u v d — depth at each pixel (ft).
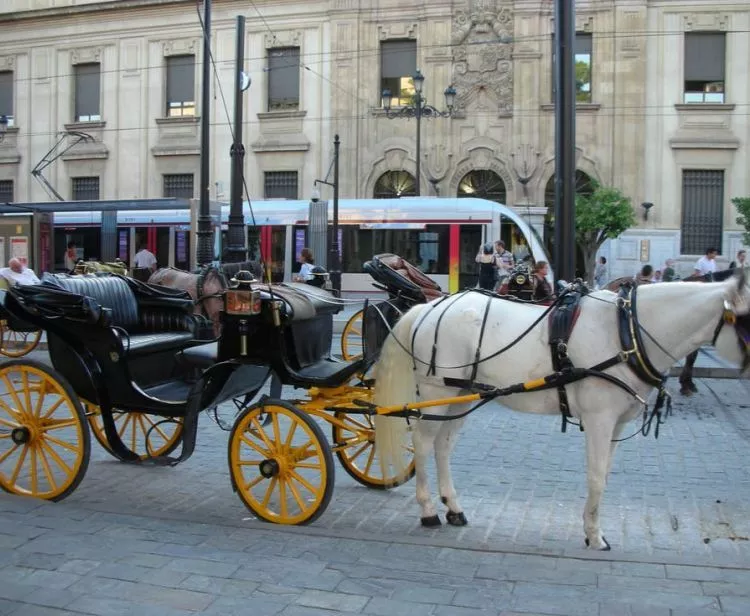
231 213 55.47
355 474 23.00
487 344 18.67
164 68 107.65
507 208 76.18
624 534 19.20
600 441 17.52
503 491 22.81
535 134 95.71
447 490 19.77
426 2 97.60
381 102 100.07
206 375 20.47
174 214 83.25
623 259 94.68
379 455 19.81
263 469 19.36
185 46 106.42
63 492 20.98
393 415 19.38
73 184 112.47
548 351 18.04
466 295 19.80
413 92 99.30
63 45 111.55
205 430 30.96
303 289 22.90
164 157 107.96
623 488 23.16
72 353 21.79
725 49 94.02
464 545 17.39
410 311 20.18
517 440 29.12
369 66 99.96
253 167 104.42
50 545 16.93
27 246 62.54
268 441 19.51
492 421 32.27
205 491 22.82
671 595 14.39
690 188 94.94
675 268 93.61
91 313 20.70
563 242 38.60
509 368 18.43
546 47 95.35
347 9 99.76
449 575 15.52
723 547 18.34
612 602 14.08
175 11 106.32
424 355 19.42
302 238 81.15
